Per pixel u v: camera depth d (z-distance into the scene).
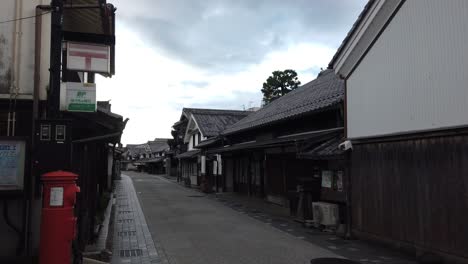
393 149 8.58
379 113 9.04
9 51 6.27
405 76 8.20
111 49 7.59
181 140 44.44
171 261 7.79
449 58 7.05
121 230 11.38
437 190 7.30
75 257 5.98
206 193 25.48
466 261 6.61
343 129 11.53
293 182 15.51
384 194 8.80
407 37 8.15
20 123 6.26
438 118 7.27
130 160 109.12
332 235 10.41
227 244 9.33
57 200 5.19
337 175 10.86
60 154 5.52
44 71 6.37
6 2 6.32
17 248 6.04
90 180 8.89
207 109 37.81
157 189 29.45
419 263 7.40
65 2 6.78
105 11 6.80
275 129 17.52
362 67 9.77
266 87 39.78
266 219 13.48
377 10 8.77
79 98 6.18
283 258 7.92
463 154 6.75
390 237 8.57
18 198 6.08
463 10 6.77
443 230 7.12
